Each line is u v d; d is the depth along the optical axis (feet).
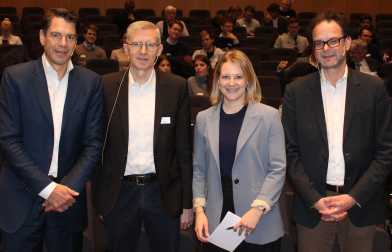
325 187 9.22
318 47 9.11
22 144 9.18
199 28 34.86
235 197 9.04
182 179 9.69
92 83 9.52
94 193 9.89
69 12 9.23
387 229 11.87
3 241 9.61
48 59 9.29
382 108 9.21
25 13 37.83
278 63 26.68
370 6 44.27
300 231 9.62
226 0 43.16
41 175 8.95
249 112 9.14
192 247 12.14
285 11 38.04
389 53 29.01
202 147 9.47
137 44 9.29
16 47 19.77
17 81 9.12
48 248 9.71
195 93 22.34
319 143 9.18
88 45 28.12
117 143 9.48
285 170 9.09
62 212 9.55
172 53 28.76
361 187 8.96
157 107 9.53
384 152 9.12
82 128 9.47
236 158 8.98
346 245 9.49
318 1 43.83
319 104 9.29
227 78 9.03
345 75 9.30
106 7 42.14
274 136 9.11
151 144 9.49
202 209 9.37
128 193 9.57
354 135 9.09
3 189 9.42
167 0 42.60
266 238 9.11
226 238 8.94
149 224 9.84
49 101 9.17
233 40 31.48
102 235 12.23
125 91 9.59
